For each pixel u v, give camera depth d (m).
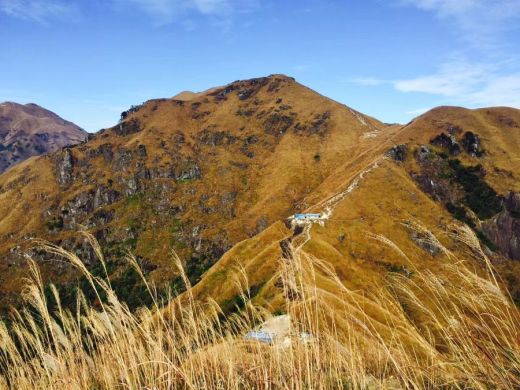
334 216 129.75
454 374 4.80
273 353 6.36
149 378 5.99
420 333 4.87
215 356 6.40
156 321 6.17
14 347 6.09
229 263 110.75
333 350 6.21
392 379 5.85
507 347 4.33
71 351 6.20
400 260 106.69
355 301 5.68
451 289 4.64
